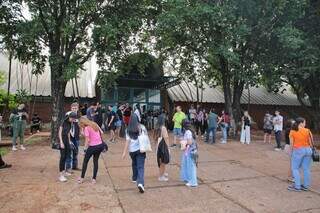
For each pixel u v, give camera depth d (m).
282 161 12.54
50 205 7.01
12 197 7.49
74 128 10.12
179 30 18.73
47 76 29.08
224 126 18.09
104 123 22.12
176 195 7.87
